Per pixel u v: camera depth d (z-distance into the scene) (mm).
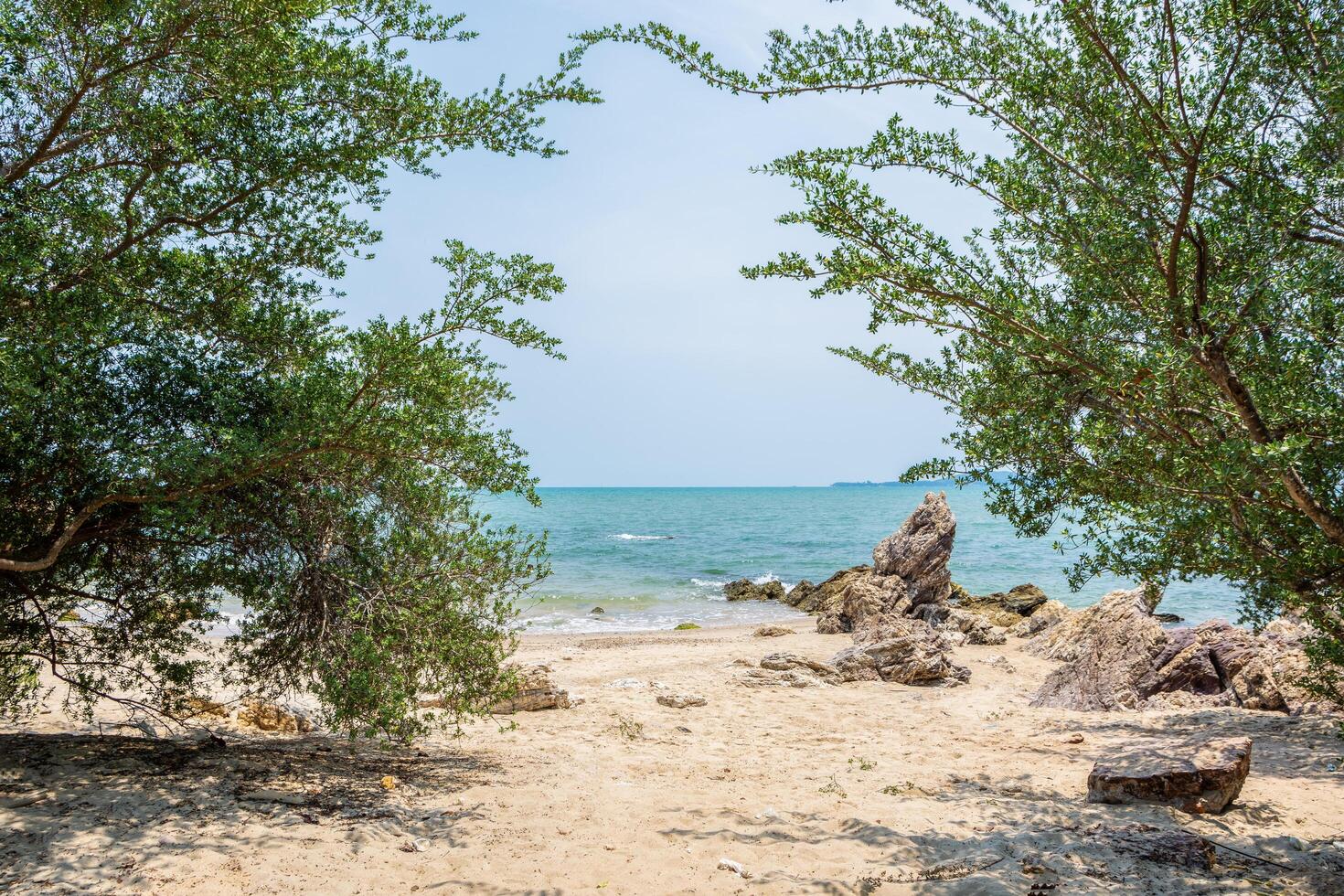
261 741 9594
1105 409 5715
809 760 10383
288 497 8148
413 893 5621
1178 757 8422
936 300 6047
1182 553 5902
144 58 7277
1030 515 6434
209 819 6547
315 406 7492
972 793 8625
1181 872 6141
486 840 6680
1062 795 8508
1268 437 5203
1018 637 23094
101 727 9359
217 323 7969
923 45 6180
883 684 16469
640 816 7539
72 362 7098
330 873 5812
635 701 14359
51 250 6988
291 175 7828
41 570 7422
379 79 7859
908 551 24500
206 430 7480
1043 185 5961
